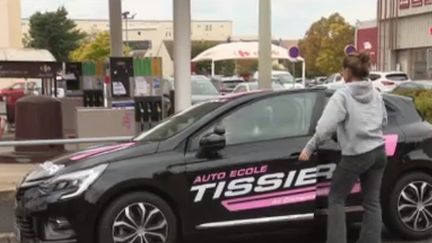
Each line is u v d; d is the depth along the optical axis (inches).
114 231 219.6
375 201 223.0
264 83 616.7
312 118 243.9
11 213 307.7
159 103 523.8
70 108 623.5
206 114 239.1
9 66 618.2
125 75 526.3
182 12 456.1
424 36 1567.4
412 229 254.2
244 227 232.4
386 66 1727.4
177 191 225.0
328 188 238.7
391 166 251.0
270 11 615.8
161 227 225.3
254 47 824.3
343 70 220.2
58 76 694.5
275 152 234.4
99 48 2628.0
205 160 228.7
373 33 1801.2
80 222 215.6
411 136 255.0
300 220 237.3
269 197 233.5
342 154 218.5
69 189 216.8
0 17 1963.6
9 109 821.2
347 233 267.1
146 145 231.0
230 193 229.9
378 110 218.7
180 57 460.1
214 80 1320.1
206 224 228.5
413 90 620.4
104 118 478.9
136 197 221.9
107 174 219.5
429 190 256.2
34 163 438.6
